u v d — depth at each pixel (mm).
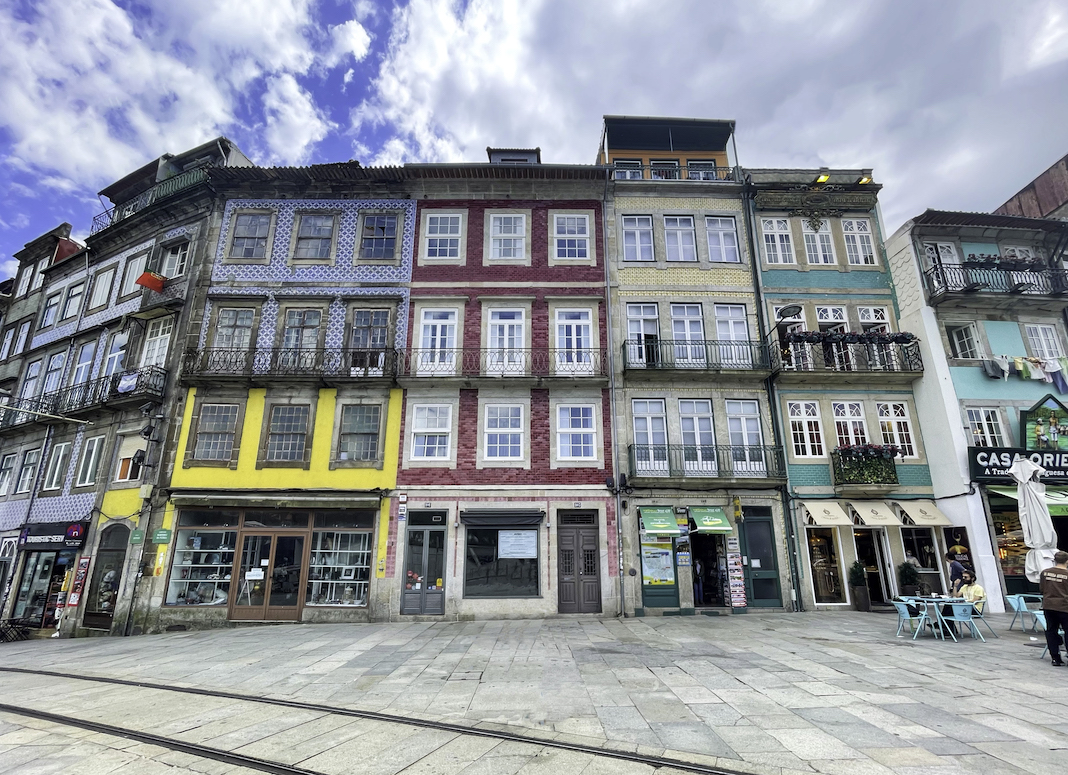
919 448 16422
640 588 14750
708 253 17750
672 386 16375
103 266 20656
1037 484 11367
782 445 16047
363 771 4617
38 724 6156
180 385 16016
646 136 20219
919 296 16812
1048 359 16469
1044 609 8281
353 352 16266
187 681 8102
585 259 17500
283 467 15336
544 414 15891
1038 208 20141
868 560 15867
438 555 14797
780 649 9570
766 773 4465
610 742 5160
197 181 18203
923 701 6363
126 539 15406
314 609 14344
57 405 18906
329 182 17688
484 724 5727
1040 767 4539
